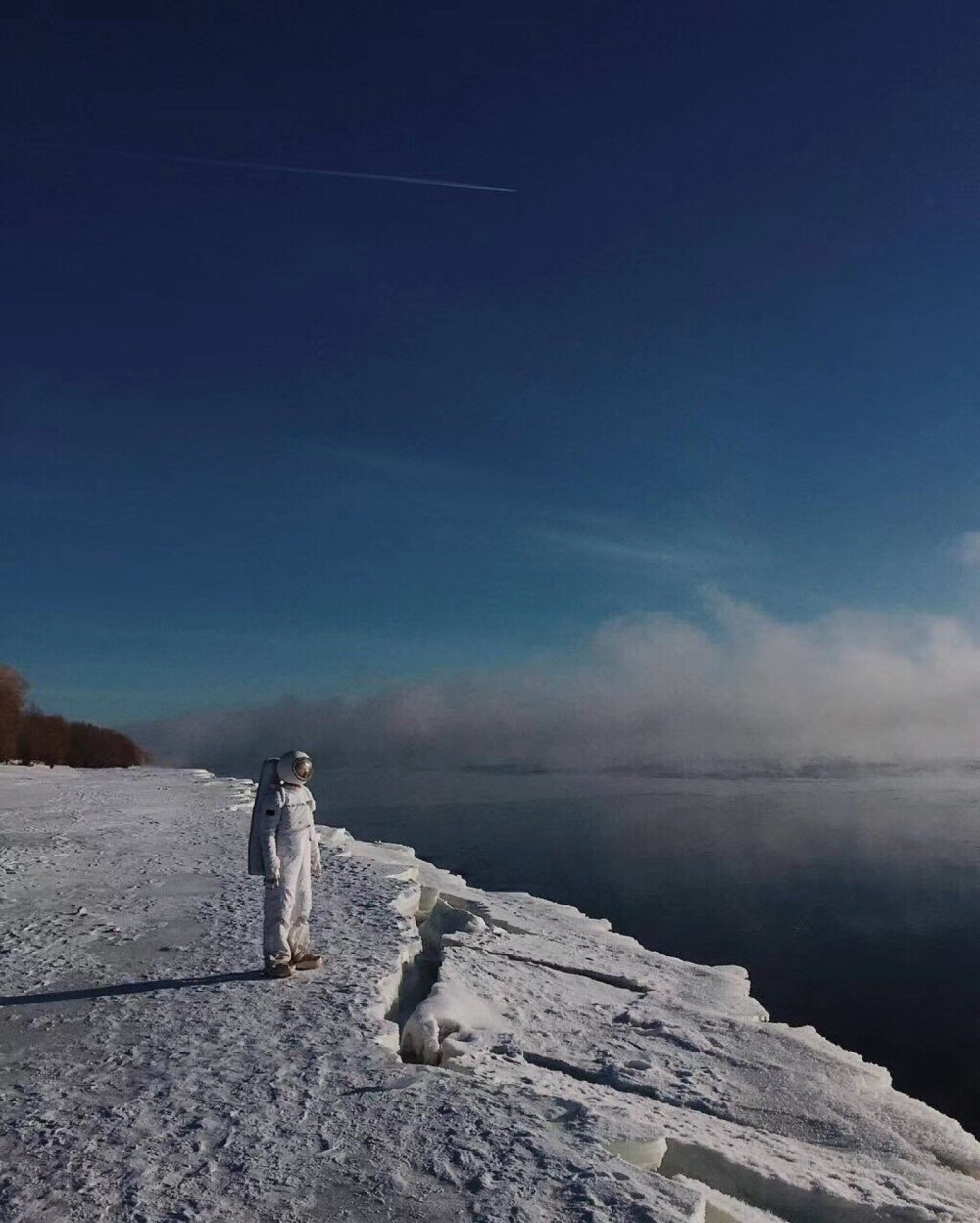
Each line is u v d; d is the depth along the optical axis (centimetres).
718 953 3206
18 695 6712
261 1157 545
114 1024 789
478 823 7912
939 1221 609
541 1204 498
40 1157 546
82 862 1684
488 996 977
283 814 943
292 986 893
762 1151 692
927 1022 2416
